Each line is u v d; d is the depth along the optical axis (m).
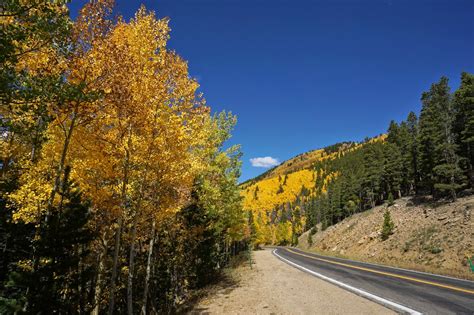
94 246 12.52
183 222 16.05
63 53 7.69
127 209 9.73
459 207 31.17
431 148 46.19
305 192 185.62
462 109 45.06
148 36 8.31
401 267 18.91
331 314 7.75
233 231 25.11
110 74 8.01
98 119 8.23
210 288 14.23
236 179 19.62
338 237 54.00
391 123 80.69
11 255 13.73
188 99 9.03
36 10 6.32
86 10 7.98
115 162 8.48
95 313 12.02
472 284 11.42
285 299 9.99
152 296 18.33
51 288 8.84
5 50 5.75
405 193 70.06
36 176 9.95
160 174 9.05
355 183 79.31
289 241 110.81
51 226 9.24
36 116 7.36
